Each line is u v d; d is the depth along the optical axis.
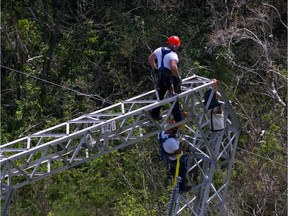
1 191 19.92
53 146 19.59
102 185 32.78
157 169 31.11
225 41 35.94
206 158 22.64
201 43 38.62
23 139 20.02
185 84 22.19
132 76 39.31
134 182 32.38
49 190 32.69
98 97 38.78
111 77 39.19
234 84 36.34
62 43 39.34
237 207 28.59
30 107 36.75
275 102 34.09
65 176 33.25
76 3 41.53
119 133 20.41
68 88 36.97
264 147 30.11
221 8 38.91
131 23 39.75
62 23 40.56
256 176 29.30
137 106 32.31
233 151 23.30
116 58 39.53
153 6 39.50
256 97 35.47
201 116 21.59
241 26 37.84
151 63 19.72
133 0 40.69
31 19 39.69
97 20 40.75
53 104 37.59
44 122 36.47
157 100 20.19
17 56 37.44
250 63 37.03
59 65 39.12
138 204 29.69
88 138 21.98
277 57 37.00
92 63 39.25
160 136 21.02
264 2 37.66
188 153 22.91
